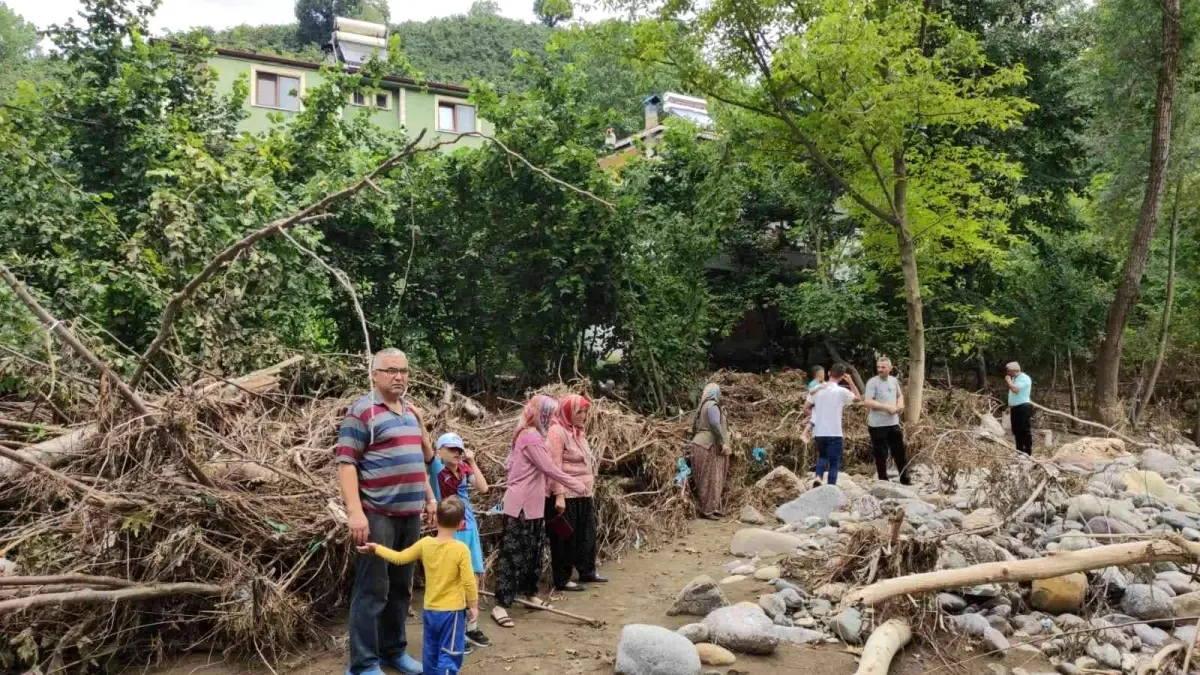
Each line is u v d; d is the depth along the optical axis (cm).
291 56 2561
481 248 1309
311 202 1137
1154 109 1678
